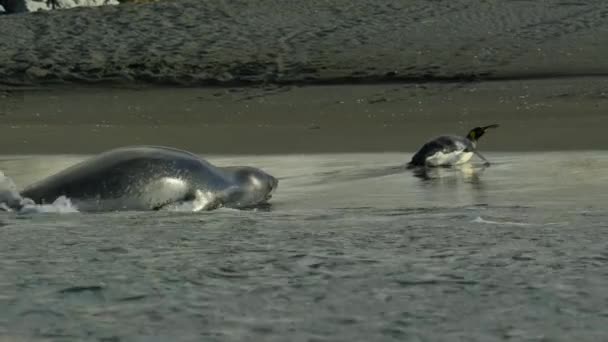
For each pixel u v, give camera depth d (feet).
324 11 323.57
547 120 149.59
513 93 186.80
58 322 19.01
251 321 19.07
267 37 282.15
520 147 119.03
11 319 19.31
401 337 17.60
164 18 316.81
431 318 19.29
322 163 109.91
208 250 30.04
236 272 25.30
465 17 302.45
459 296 21.63
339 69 231.71
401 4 331.77
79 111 198.49
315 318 19.35
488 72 216.74
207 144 141.49
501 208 52.85
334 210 54.95
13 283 23.56
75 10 339.57
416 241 32.01
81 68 249.14
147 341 17.31
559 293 21.76
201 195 69.21
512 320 18.98
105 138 153.89
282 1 344.28
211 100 204.03
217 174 71.51
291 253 28.96
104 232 36.52
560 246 30.07
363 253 28.86
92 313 19.92
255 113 182.60
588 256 27.58
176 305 20.77
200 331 18.12
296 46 266.16
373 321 19.02
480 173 92.48
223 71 238.48
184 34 291.17
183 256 28.58
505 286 22.76
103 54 266.36
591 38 256.11
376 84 212.64
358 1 340.59
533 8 312.29
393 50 253.24
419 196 74.64
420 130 147.43
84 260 27.94
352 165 106.01
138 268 26.07
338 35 280.51
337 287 22.91
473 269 25.36
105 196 65.72
